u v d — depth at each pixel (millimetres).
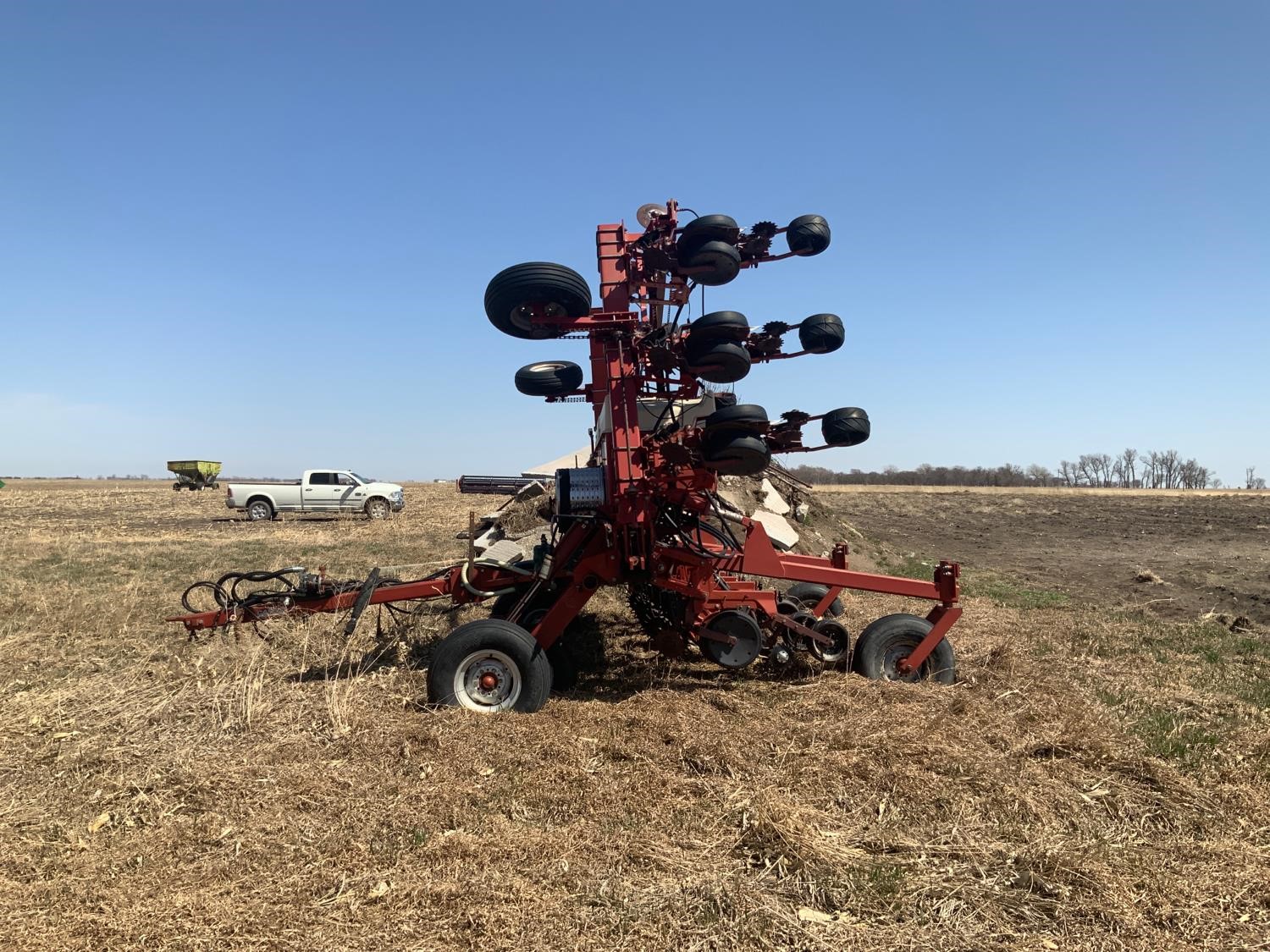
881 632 6363
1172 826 3891
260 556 16219
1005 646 7559
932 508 38500
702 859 3535
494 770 4480
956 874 3406
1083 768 4523
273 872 3404
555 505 6719
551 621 6074
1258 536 25000
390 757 4664
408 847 3629
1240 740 4953
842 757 4508
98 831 3842
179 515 30906
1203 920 3092
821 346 6277
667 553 6195
